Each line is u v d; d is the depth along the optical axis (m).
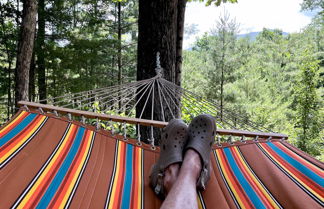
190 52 11.61
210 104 2.53
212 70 8.00
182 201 0.93
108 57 9.80
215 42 7.91
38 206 0.98
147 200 1.13
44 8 8.40
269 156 1.52
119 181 1.25
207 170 1.20
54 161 1.27
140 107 3.35
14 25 8.02
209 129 1.28
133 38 12.59
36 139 1.40
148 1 3.38
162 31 3.38
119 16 10.47
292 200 1.14
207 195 1.17
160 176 1.15
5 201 0.96
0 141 1.30
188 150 1.21
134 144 1.64
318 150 8.12
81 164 1.32
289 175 1.32
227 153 1.56
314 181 1.25
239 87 8.36
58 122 1.62
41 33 8.45
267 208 1.11
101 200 1.08
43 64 8.72
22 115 1.59
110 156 1.47
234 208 1.10
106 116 1.79
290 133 8.33
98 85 9.76
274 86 12.02
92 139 1.57
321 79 8.53
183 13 4.59
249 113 8.12
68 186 1.13
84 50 8.95
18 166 1.17
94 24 9.73
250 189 1.23
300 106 8.53
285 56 15.05
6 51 8.25
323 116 8.15
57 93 8.97
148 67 3.45
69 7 9.14
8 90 8.50
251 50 8.86
